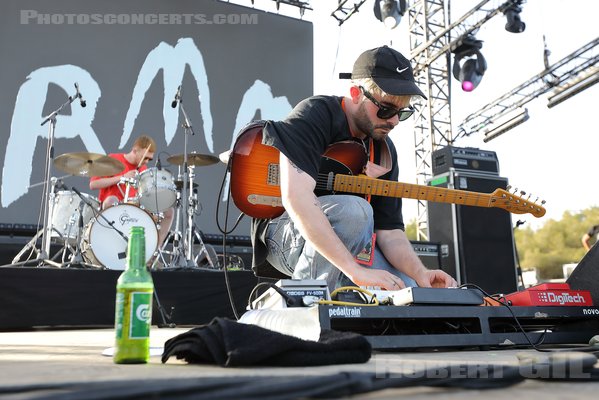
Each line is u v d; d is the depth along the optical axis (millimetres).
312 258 1549
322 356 714
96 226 3924
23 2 6152
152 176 4488
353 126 1690
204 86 6762
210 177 6414
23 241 5367
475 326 1122
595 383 561
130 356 746
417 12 7488
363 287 1272
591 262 1257
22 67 6016
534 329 1254
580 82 6516
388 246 1760
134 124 6371
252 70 7047
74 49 6273
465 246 4176
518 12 6371
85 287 3123
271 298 1117
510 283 4266
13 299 2945
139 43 6570
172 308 3363
